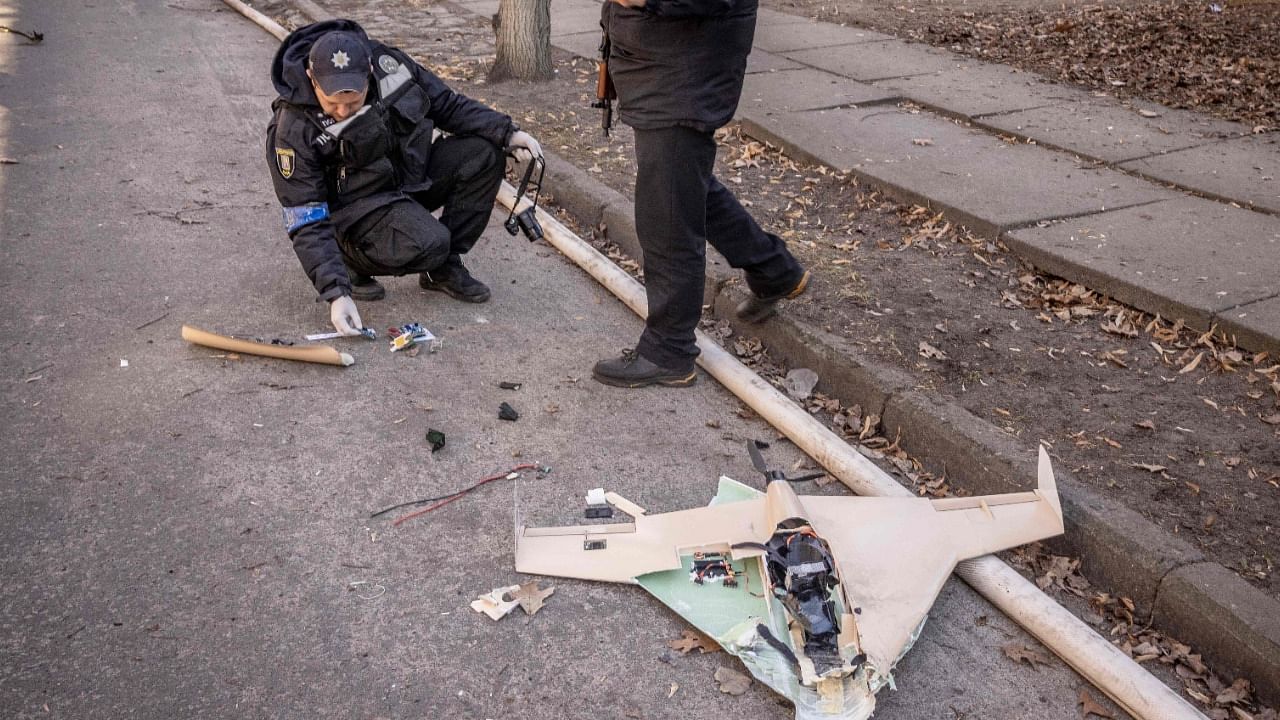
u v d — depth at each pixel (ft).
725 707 8.42
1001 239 16.30
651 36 11.19
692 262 12.48
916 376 12.80
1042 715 8.47
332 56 12.64
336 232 14.26
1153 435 11.61
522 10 26.03
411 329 14.28
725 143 21.83
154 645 8.80
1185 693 8.61
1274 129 21.68
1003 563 9.66
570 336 14.65
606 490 11.17
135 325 14.35
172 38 33.40
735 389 13.12
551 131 22.45
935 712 8.46
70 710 8.13
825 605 8.62
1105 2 36.04
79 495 10.70
